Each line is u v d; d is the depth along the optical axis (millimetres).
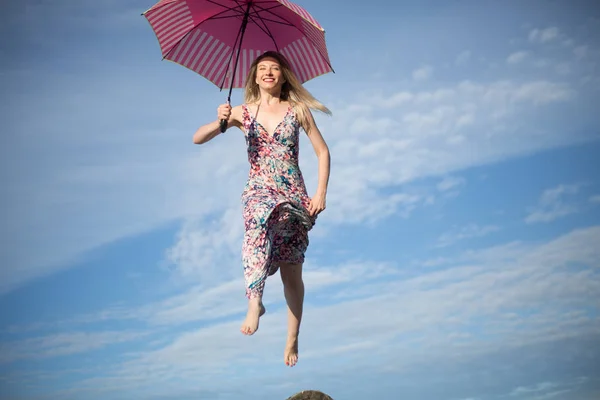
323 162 4465
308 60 4691
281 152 4367
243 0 4516
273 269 4457
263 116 4410
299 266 4469
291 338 4574
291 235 4406
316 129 4480
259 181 4348
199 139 4430
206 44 4691
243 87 4727
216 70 4719
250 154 4398
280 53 4695
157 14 4551
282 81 4500
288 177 4363
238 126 4520
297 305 4539
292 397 3781
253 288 4141
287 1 4406
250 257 4184
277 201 4219
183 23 4605
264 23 4621
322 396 3791
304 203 4367
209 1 4531
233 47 4711
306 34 4547
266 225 4188
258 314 4109
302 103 4461
